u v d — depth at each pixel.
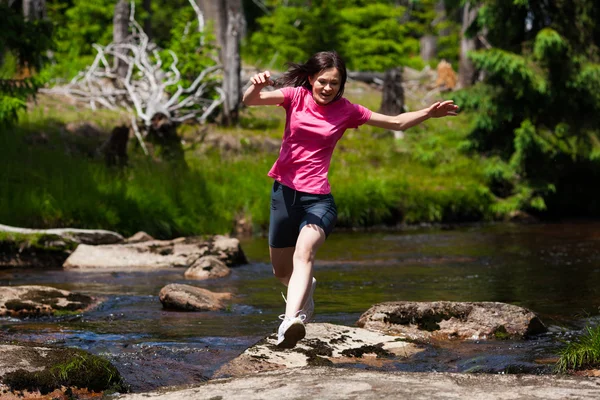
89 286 9.75
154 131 20.20
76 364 4.96
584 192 22.39
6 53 19.30
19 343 5.29
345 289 9.47
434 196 19.77
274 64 26.88
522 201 20.39
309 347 5.97
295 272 4.95
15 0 21.58
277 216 5.28
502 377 4.48
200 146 20.70
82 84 22.28
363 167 21.84
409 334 6.63
